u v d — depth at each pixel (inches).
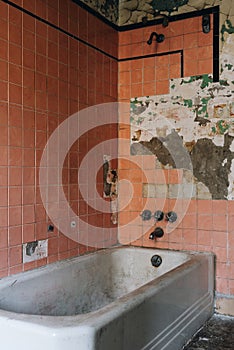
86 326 58.6
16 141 87.7
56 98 100.6
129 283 119.4
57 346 56.7
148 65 124.3
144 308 73.8
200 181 115.9
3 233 84.0
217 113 113.2
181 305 92.0
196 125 116.5
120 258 121.3
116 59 127.7
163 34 121.5
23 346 59.6
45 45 96.5
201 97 115.6
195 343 94.7
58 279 95.3
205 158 115.2
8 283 80.7
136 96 126.5
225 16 111.6
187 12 117.3
